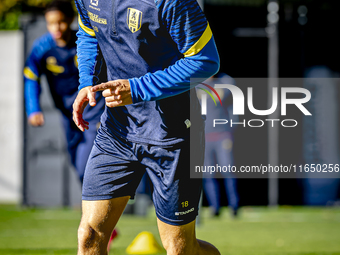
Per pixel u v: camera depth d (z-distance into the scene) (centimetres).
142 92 988
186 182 1075
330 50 3988
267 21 4044
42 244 2194
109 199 1079
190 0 962
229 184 3241
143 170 1123
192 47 986
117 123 1090
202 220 3130
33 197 3678
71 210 3597
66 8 2112
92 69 1128
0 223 2909
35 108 2225
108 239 1095
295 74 3997
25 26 3600
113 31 1033
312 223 3019
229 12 4088
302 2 4000
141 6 987
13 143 4203
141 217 3247
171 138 1061
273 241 2331
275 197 3997
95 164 1094
